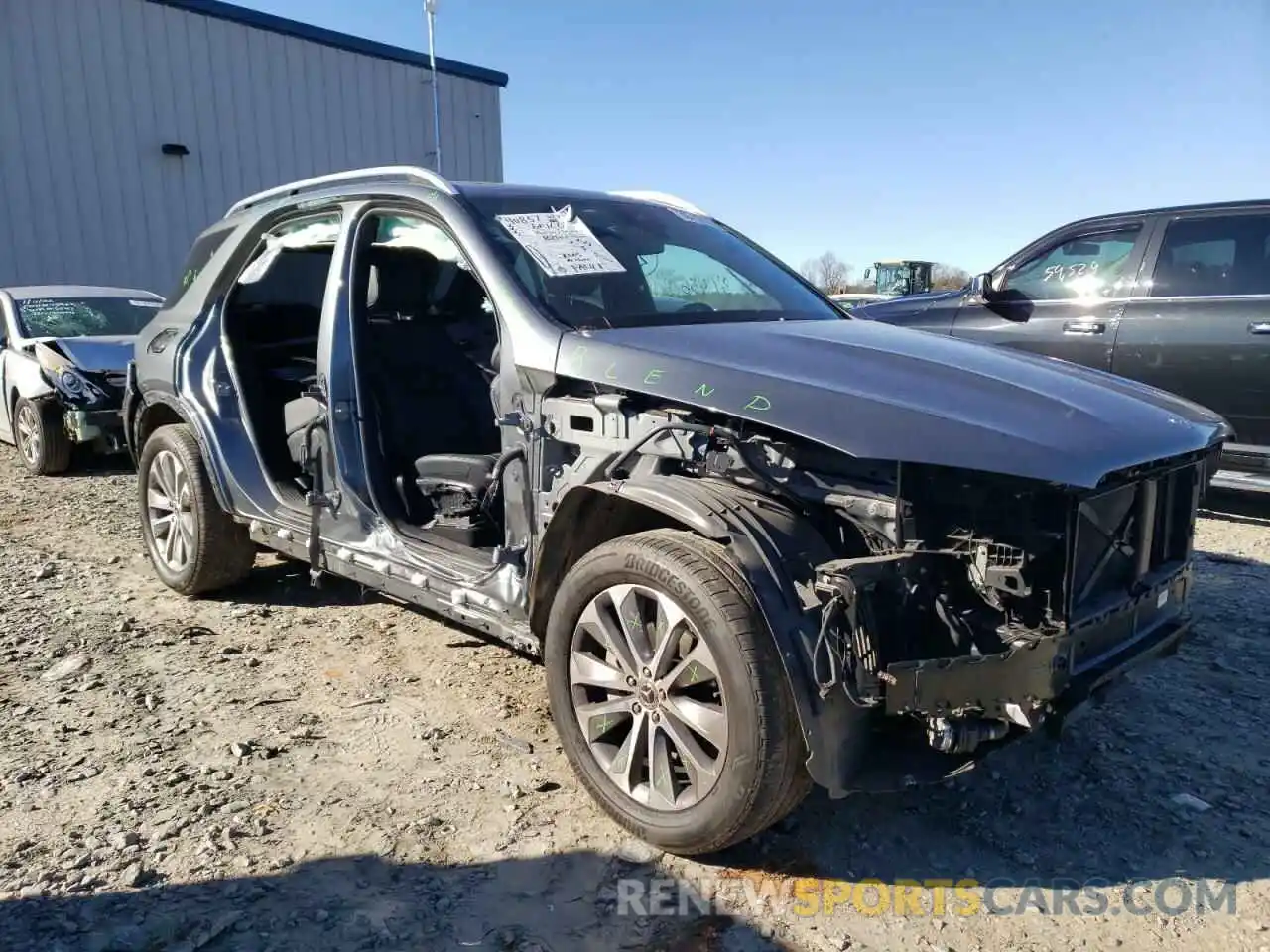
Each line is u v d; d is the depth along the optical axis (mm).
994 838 2828
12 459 9320
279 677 3904
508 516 3207
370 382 3977
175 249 15781
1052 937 2395
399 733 3428
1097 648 2643
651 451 2793
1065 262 6918
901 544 2443
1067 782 3135
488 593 3223
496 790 3039
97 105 14797
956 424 2453
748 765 2422
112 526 6484
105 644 4234
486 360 4277
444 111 19141
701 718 2545
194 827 2816
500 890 2555
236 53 16156
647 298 3518
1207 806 2988
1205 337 6098
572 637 2869
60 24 14344
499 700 3695
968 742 2371
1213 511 6688
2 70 13875
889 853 2750
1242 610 4672
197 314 4656
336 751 3297
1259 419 5973
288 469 4469
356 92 17750
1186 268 6281
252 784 3064
